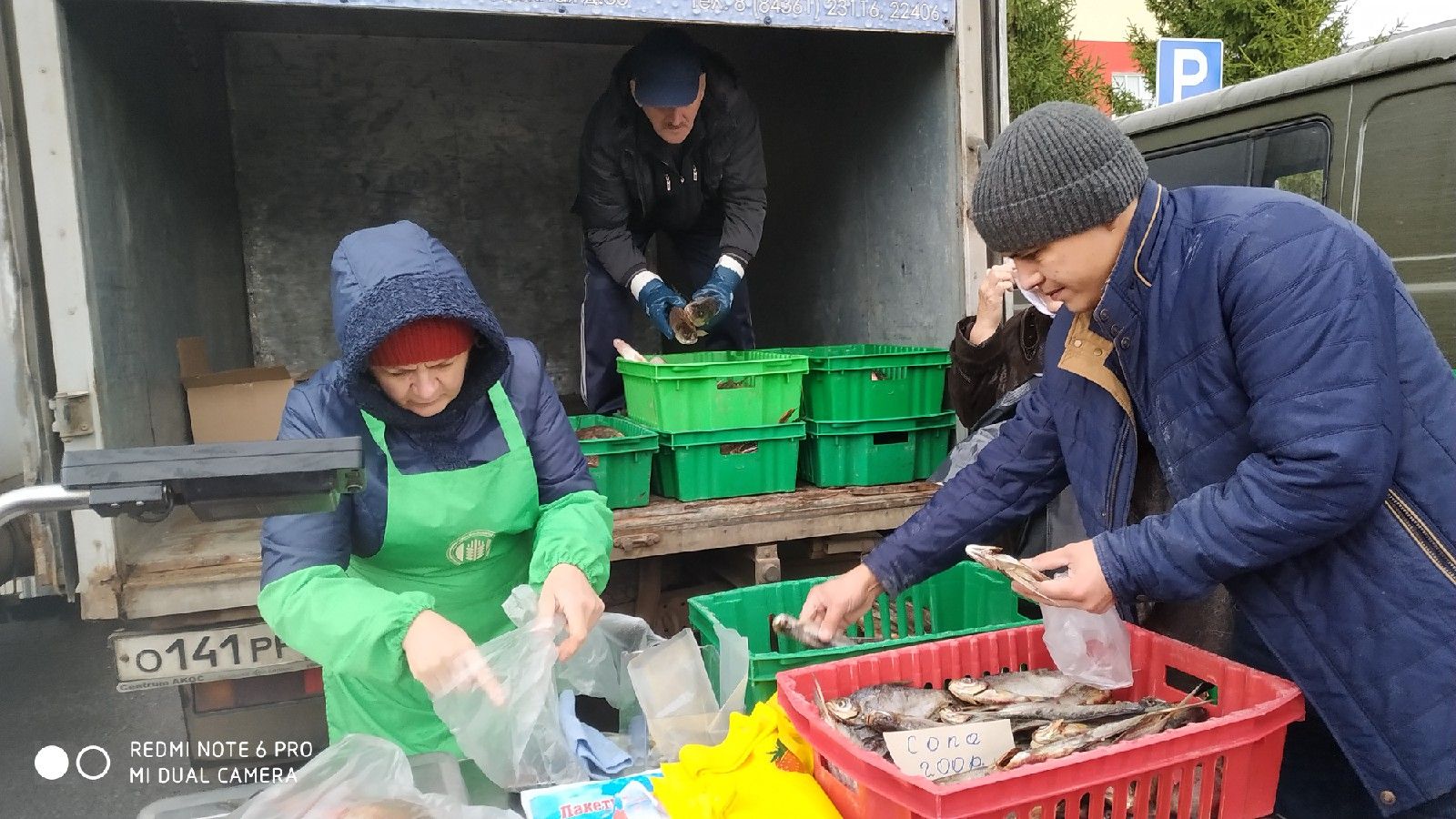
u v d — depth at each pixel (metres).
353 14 4.51
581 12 2.55
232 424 2.94
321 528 1.56
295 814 1.16
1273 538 1.25
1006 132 1.34
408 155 5.07
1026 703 1.33
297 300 4.94
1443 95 2.47
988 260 3.09
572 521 1.71
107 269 2.40
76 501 0.96
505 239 5.25
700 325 3.12
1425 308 2.54
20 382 2.14
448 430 1.66
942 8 2.97
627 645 1.77
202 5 3.87
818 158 4.10
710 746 1.40
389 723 1.81
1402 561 1.33
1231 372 1.35
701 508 2.71
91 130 2.38
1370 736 1.37
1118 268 1.37
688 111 3.22
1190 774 1.15
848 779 1.16
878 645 1.64
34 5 2.11
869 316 3.75
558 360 5.38
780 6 2.75
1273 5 12.20
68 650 4.46
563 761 1.41
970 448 2.48
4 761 3.38
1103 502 1.58
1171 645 1.46
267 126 4.82
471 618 1.85
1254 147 3.11
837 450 2.96
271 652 2.15
